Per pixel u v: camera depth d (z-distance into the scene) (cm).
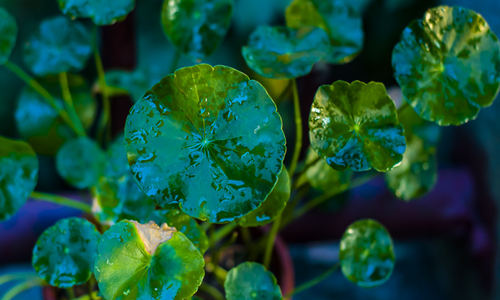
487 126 51
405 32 36
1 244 47
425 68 36
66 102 44
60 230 37
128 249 34
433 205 51
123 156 40
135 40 48
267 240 41
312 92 49
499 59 36
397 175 42
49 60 42
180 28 39
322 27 41
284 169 36
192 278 33
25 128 44
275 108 33
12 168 37
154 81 47
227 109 33
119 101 48
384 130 35
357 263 38
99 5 37
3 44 38
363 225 39
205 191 33
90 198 48
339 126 35
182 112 33
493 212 50
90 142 43
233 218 33
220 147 33
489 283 51
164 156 33
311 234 50
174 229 34
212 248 41
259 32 39
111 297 33
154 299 33
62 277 36
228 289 37
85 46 42
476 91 36
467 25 36
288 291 41
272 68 37
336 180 41
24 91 44
